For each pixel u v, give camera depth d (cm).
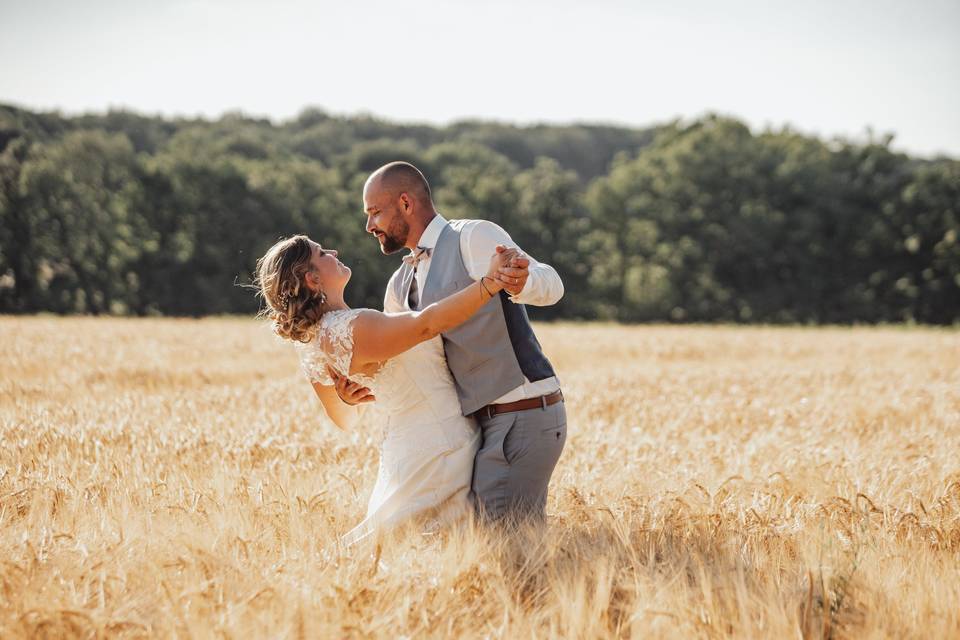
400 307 454
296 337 418
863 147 6316
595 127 14388
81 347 1641
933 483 498
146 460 527
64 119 9650
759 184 6191
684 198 6328
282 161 7256
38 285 5584
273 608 298
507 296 425
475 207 6406
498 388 420
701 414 805
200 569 324
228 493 439
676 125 7425
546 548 359
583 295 6200
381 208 432
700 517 401
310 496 443
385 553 357
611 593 321
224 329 2338
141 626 286
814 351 2038
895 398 944
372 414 730
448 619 298
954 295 5628
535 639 287
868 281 5888
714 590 313
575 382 1138
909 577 332
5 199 5509
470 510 414
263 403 827
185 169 5944
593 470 506
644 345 2112
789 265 6044
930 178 5828
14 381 1016
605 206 6462
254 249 5816
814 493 467
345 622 286
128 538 363
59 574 328
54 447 558
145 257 5697
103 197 5847
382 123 13612
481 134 13425
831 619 294
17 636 279
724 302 5972
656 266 6112
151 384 1080
